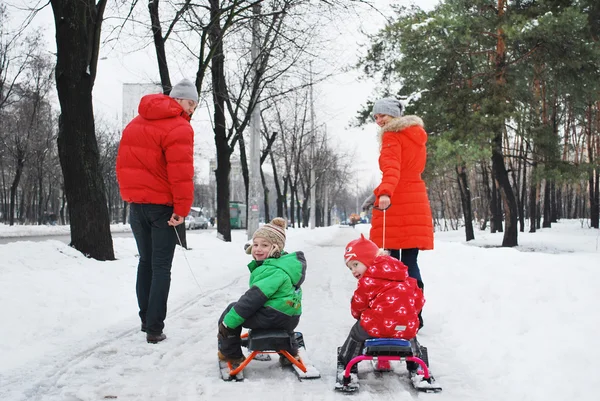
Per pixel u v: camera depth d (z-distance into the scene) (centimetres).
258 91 2069
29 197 5194
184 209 527
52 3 1027
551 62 1947
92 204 1009
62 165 1015
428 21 2036
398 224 567
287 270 439
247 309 426
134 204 548
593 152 3731
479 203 5053
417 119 567
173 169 525
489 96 1994
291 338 451
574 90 2112
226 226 2144
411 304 408
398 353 393
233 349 444
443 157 2028
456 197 5447
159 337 538
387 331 401
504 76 2031
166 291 540
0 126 3734
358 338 411
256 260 458
